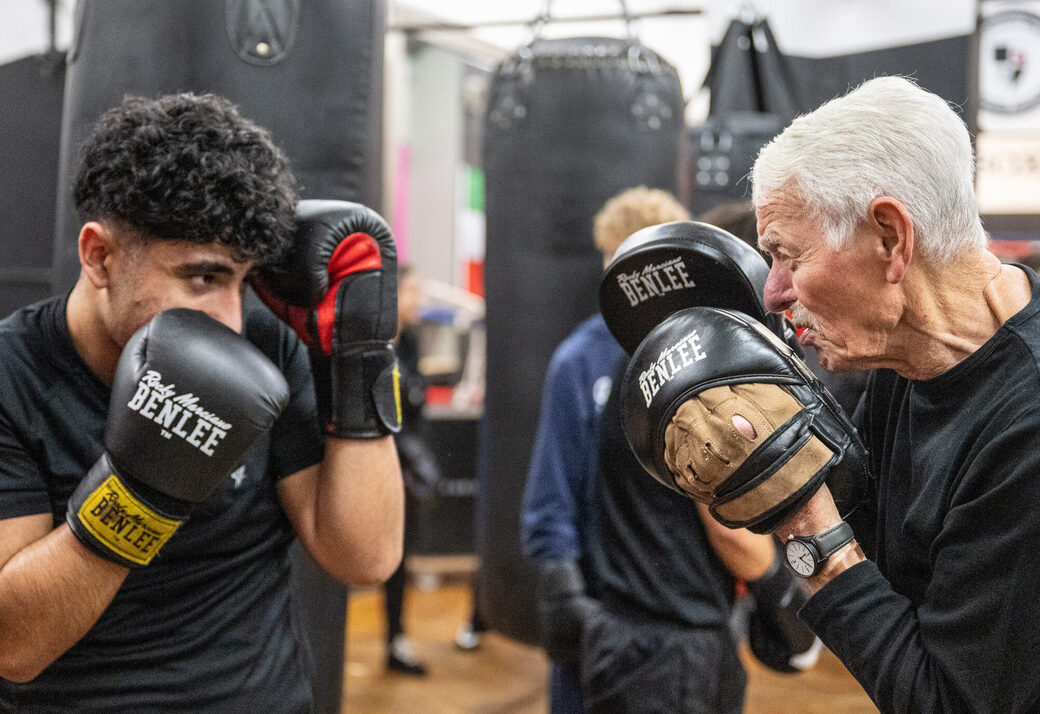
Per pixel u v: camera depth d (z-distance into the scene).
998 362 0.91
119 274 1.06
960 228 0.91
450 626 4.41
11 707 1.13
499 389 2.89
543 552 1.74
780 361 0.95
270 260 1.11
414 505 3.78
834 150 0.90
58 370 1.11
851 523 1.12
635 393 1.00
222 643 1.17
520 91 2.79
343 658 1.80
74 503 1.04
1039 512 0.83
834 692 3.44
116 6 1.67
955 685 0.87
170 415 1.01
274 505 1.24
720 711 1.58
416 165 7.34
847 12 3.54
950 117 0.91
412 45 7.23
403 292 4.03
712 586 1.58
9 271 2.43
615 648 1.61
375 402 1.22
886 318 0.93
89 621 1.05
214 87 1.66
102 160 1.03
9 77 2.41
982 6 3.28
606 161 2.73
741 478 0.92
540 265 2.79
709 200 3.53
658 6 4.13
